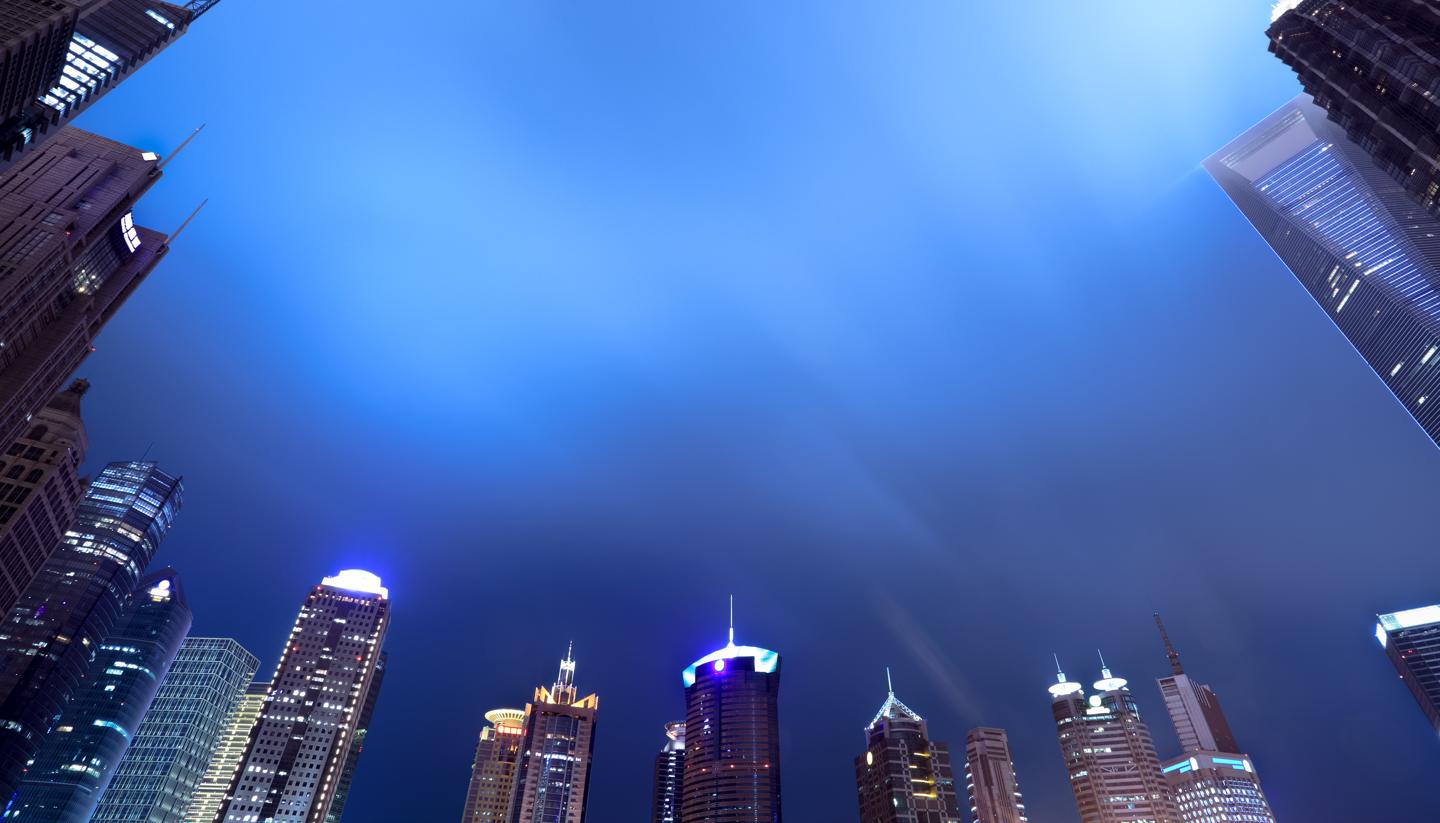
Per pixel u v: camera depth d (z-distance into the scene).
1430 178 159.00
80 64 130.75
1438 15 153.88
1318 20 174.38
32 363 188.75
